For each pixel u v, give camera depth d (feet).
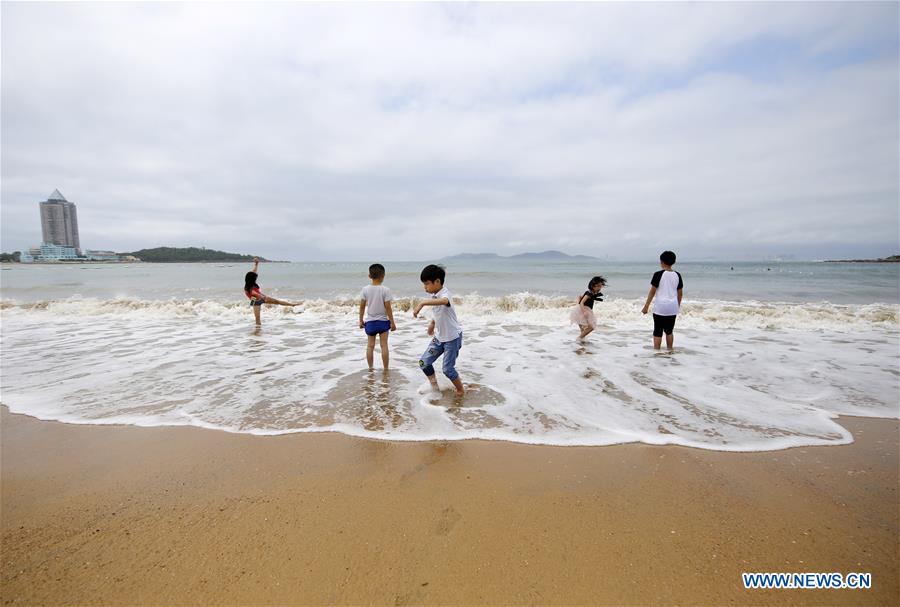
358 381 18.25
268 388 17.28
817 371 19.62
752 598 6.42
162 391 16.87
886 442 11.85
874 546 7.54
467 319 36.37
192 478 10.14
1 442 12.23
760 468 10.41
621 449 11.48
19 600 6.54
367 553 7.47
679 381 18.02
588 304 26.99
